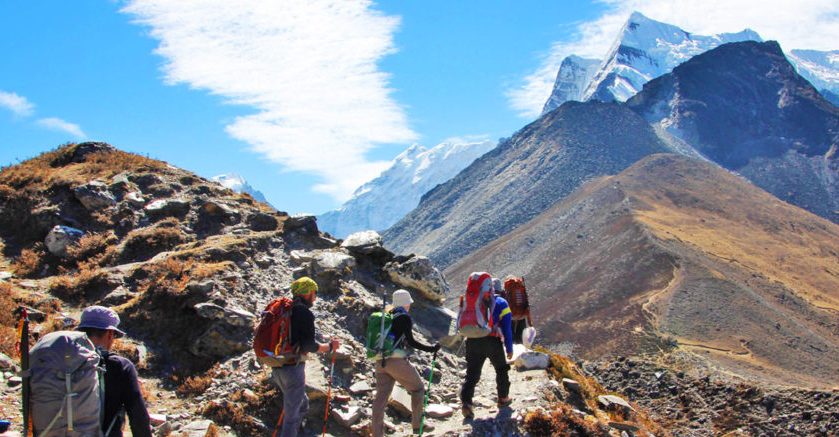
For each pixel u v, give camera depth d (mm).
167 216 19828
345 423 11469
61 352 6531
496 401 12641
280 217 20781
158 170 23203
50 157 24078
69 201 19719
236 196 22578
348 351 13312
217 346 13047
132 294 15086
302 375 9312
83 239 18000
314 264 16922
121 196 20516
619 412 13617
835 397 25797
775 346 156125
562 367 14477
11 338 12070
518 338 14734
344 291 16172
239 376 12172
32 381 6512
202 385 12086
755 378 131000
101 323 7148
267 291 15789
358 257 18531
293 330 9141
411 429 11906
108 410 6852
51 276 16766
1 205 19625
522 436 11312
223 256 16672
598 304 191125
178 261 15922
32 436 6504
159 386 12234
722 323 166875
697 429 26719
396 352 10406
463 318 11570
